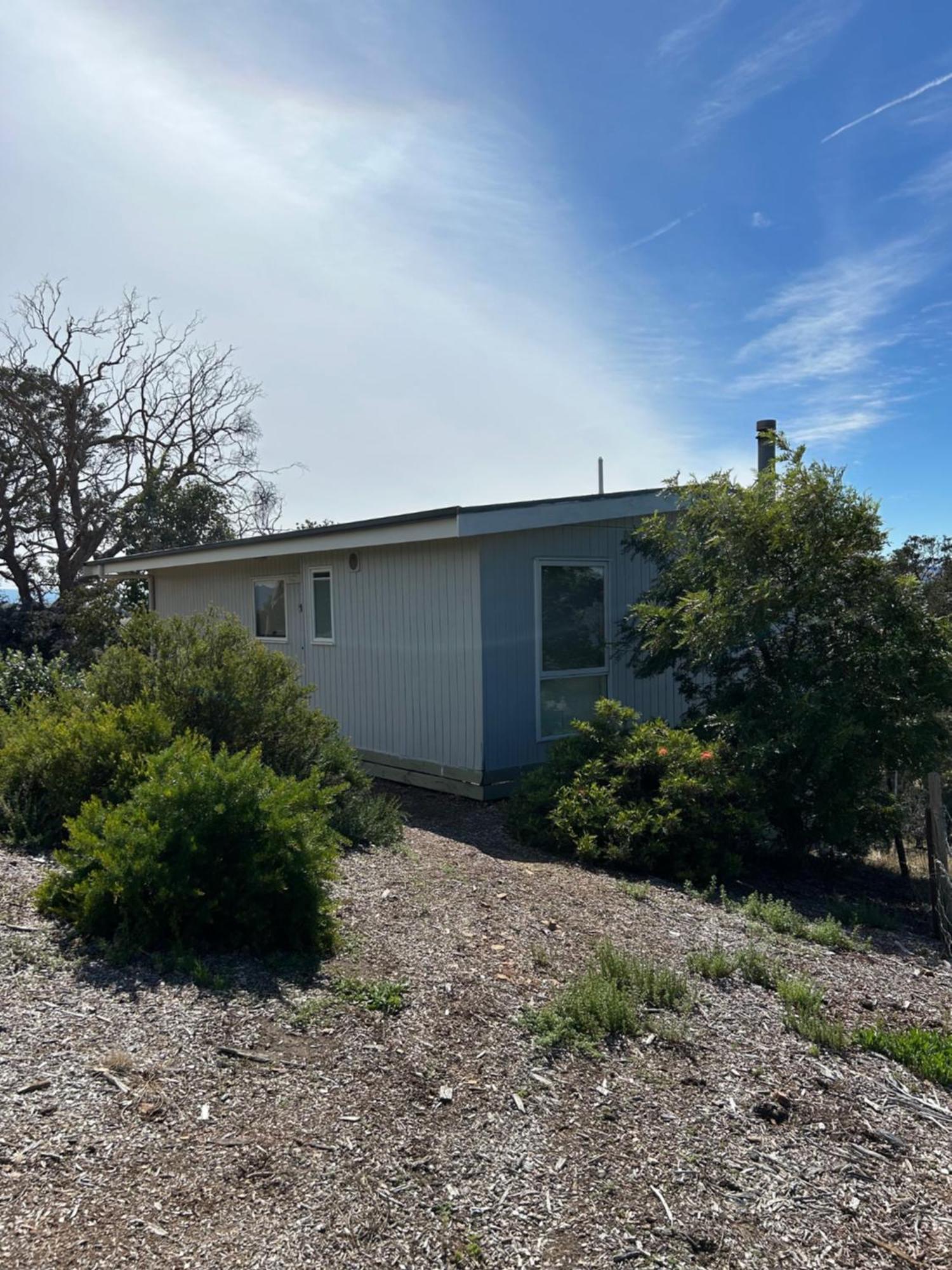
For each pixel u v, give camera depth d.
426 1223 2.41
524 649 9.02
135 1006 3.43
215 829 4.13
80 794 5.40
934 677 6.77
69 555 27.11
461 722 8.97
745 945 5.10
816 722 6.82
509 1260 2.31
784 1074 3.50
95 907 3.97
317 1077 3.07
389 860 6.09
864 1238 2.55
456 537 8.30
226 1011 3.46
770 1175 2.80
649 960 4.60
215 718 6.50
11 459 25.70
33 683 9.84
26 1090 2.78
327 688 11.12
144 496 27.83
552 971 4.32
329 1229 2.33
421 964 4.19
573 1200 2.57
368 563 10.23
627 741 7.40
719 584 7.40
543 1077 3.27
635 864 6.65
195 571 14.16
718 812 6.82
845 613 7.09
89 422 27.33
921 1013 4.38
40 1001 3.39
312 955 4.14
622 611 9.88
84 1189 2.36
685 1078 3.38
